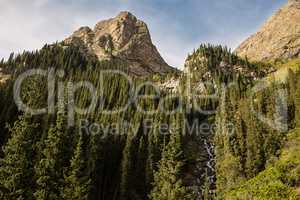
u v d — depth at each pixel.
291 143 89.69
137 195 81.00
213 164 99.94
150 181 82.25
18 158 52.84
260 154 88.19
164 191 71.56
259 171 85.38
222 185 84.12
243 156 90.69
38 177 56.59
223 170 88.00
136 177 84.31
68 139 68.19
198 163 100.44
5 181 51.25
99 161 81.31
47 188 55.94
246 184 78.62
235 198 73.44
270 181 71.88
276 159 84.38
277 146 90.75
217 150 98.06
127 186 79.56
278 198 65.50
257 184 74.56
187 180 92.12
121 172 83.06
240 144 93.06
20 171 52.41
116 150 92.31
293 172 71.94
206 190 82.81
